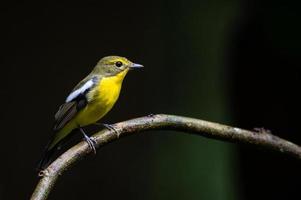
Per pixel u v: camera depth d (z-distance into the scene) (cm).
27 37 1238
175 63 1299
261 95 1633
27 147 1196
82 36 1254
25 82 1220
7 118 1202
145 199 1217
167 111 1270
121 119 1238
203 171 1264
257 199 1563
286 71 1609
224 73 1434
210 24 1365
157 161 1238
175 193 1238
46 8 1249
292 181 1562
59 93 1226
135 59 1270
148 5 1289
